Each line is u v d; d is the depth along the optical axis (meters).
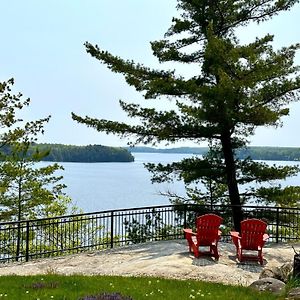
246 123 18.42
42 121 23.38
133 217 17.48
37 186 24.12
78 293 9.02
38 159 24.28
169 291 9.37
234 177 19.36
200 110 17.83
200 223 12.88
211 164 19.88
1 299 8.63
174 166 20.00
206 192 24.05
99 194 70.00
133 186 91.25
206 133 18.69
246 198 19.69
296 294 8.86
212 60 18.64
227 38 19.59
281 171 19.30
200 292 9.36
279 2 19.16
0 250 20.12
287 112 18.70
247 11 19.70
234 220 19.09
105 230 19.00
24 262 13.57
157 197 65.56
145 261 12.59
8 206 23.36
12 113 22.27
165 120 19.17
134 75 19.80
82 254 14.26
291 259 13.42
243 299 8.81
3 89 21.88
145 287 9.65
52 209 25.23
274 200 18.77
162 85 18.39
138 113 19.59
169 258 12.79
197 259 12.77
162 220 17.42
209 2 19.42
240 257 12.80
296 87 18.20
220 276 11.26
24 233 20.02
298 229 18.53
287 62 18.55
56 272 11.92
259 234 12.79
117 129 19.75
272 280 9.65
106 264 12.64
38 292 9.12
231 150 19.45
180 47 20.27
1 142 22.83
